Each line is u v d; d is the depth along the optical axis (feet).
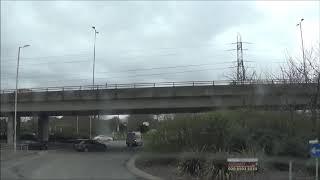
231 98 173.68
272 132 76.69
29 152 161.89
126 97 195.52
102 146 178.60
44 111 219.20
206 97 181.68
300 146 72.18
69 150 185.37
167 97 188.24
